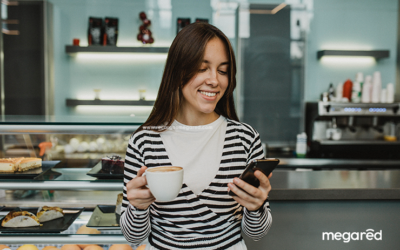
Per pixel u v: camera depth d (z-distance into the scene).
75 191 1.27
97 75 3.41
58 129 1.13
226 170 0.79
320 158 2.94
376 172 1.49
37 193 1.24
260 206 0.69
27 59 3.20
